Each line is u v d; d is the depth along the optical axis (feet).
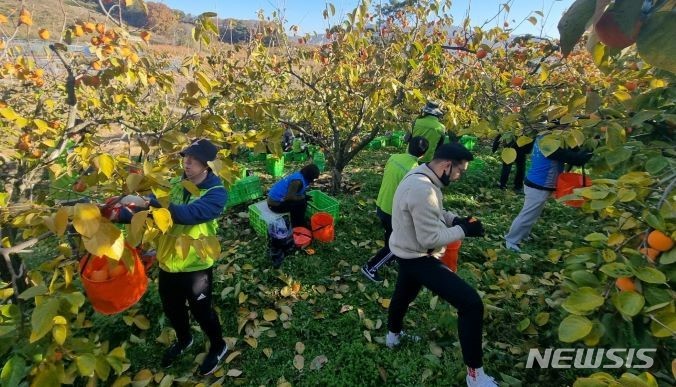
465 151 7.26
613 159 5.29
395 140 30.76
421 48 13.70
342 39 15.49
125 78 8.66
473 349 7.32
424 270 7.63
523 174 19.60
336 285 11.78
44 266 4.87
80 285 9.89
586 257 4.74
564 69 18.02
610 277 4.15
